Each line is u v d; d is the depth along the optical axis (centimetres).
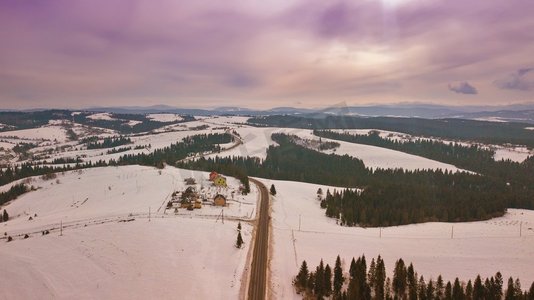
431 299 7612
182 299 7044
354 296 7350
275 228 11500
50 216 14375
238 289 7575
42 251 9281
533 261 9631
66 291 7469
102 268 8200
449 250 10400
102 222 11575
